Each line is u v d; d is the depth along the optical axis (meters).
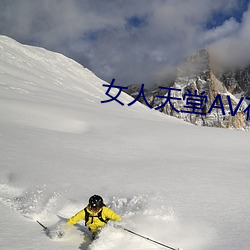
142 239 5.38
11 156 12.35
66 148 15.78
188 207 7.51
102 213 5.59
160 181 10.29
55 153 14.09
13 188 8.64
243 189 9.55
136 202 7.55
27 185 8.93
